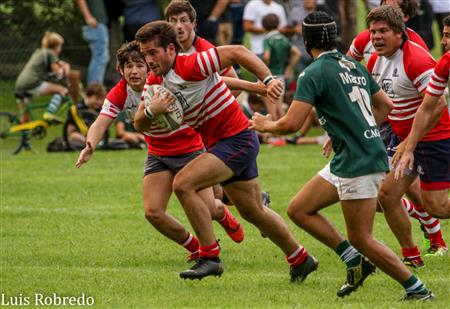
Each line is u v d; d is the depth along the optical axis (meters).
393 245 32.16
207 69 24.11
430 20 60.47
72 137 57.12
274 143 59.25
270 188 43.75
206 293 24.92
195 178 24.66
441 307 22.64
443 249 30.73
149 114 24.45
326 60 22.95
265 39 61.34
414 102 28.05
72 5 70.00
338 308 22.67
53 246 31.92
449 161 28.30
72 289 25.45
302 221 23.83
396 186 27.77
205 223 24.92
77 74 61.19
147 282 26.36
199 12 58.03
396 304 22.97
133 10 58.38
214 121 24.91
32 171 49.50
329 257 29.91
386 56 27.61
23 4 69.44
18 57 69.06
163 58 24.08
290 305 23.23
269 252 30.98
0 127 64.12
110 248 31.62
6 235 33.84
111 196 42.25
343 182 22.66
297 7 64.38
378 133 23.03
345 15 64.44
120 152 56.75
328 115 22.86
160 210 27.89
